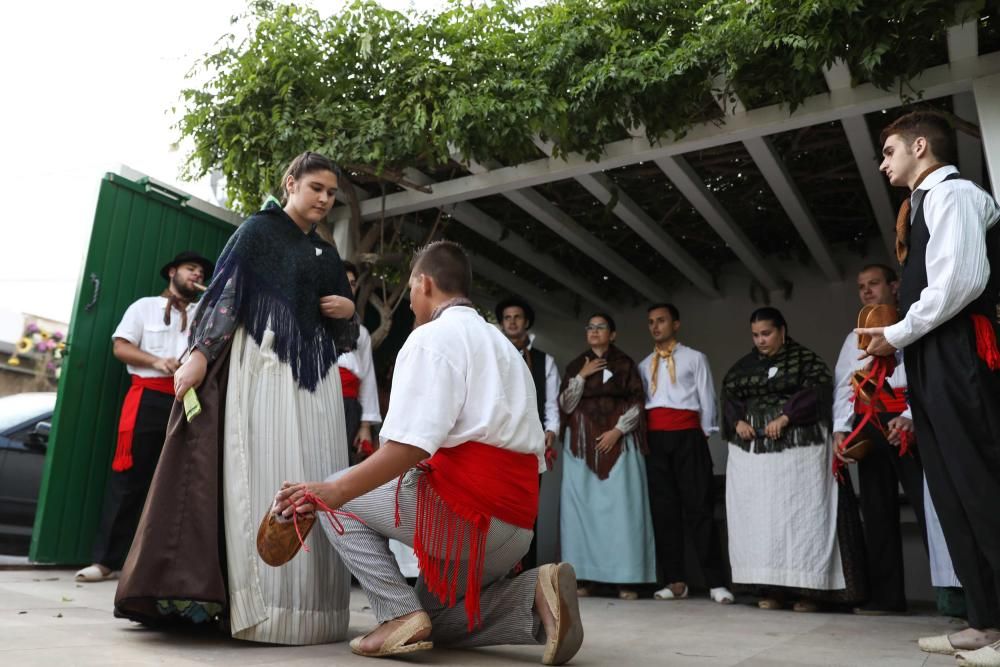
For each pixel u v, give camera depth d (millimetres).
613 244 5562
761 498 3562
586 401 4195
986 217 2053
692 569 4590
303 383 2117
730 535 3688
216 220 4309
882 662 1993
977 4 2764
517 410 1799
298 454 2035
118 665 1507
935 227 2035
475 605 1727
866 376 2330
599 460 4059
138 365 3498
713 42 3125
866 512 3479
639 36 3416
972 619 2031
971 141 3812
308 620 1949
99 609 2418
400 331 5352
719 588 3871
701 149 3895
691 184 4352
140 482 3463
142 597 1846
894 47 2979
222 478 1967
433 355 1724
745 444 3682
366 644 1791
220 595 1852
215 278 2039
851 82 3281
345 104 3842
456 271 1981
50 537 3438
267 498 1964
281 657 1740
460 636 1915
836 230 5551
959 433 1939
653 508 4102
